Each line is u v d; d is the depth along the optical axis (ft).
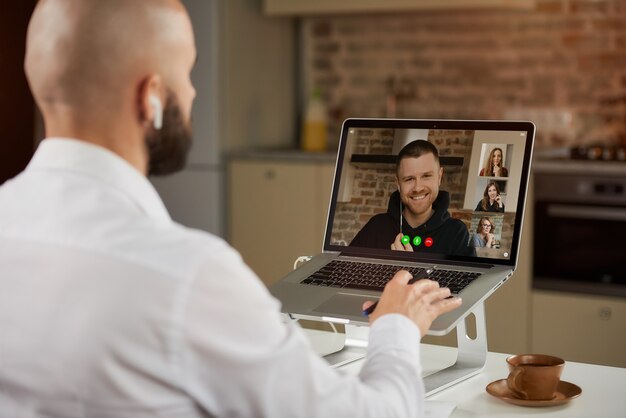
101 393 3.19
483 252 5.79
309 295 5.63
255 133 15.38
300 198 14.28
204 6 14.39
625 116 14.44
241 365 3.18
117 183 3.43
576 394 4.90
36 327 3.22
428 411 4.68
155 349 3.13
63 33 3.37
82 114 3.43
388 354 3.94
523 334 13.06
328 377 3.44
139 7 3.43
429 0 14.10
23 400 3.33
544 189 12.92
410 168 6.06
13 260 3.31
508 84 15.11
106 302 3.14
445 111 15.56
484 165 5.86
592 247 12.73
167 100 3.54
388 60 15.87
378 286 5.66
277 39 15.90
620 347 12.55
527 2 13.94
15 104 14.84
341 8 14.60
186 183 14.84
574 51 14.64
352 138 6.29
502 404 4.87
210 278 3.16
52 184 3.42
